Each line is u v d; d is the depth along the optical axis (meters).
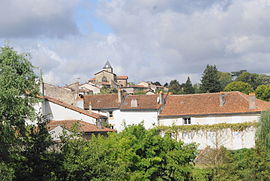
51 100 41.69
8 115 15.48
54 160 18.84
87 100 56.62
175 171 26.20
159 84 170.62
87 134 35.12
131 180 22.00
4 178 15.13
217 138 46.72
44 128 19.22
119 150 23.06
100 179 18.94
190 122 49.72
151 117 51.62
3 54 15.62
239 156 35.44
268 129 36.25
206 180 28.67
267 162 29.12
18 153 17.78
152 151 25.09
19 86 15.52
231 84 98.31
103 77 137.62
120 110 53.72
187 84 122.25
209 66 102.25
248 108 47.31
